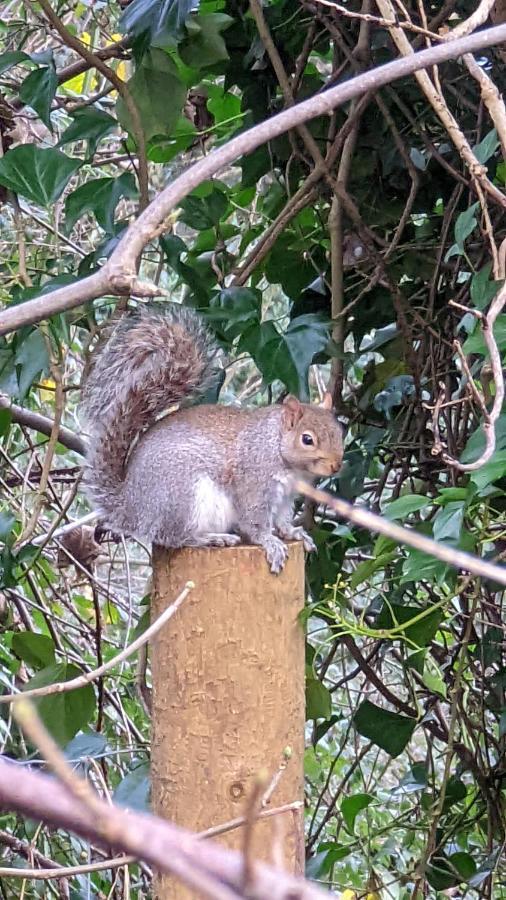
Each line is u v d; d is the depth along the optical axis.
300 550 2.42
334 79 3.55
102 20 4.58
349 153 3.42
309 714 3.27
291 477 3.01
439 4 3.62
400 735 3.42
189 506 2.90
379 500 3.82
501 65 3.45
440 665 3.97
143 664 3.55
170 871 0.64
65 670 3.09
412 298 3.81
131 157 3.64
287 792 2.38
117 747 4.14
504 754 3.67
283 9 3.63
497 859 3.53
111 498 3.03
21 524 3.88
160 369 2.99
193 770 2.35
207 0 3.73
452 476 3.43
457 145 2.38
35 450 4.51
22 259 3.35
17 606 3.87
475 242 3.66
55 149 3.04
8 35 4.28
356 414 3.87
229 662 2.32
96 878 3.94
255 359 3.07
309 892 0.66
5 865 3.64
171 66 3.34
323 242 3.88
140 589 5.50
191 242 5.00
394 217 3.76
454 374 3.65
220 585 2.32
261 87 3.78
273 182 3.94
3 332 1.77
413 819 4.40
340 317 3.43
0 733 3.58
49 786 0.64
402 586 3.31
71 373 4.84
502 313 2.73
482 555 3.06
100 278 1.74
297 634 2.41
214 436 2.99
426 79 2.37
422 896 3.40
